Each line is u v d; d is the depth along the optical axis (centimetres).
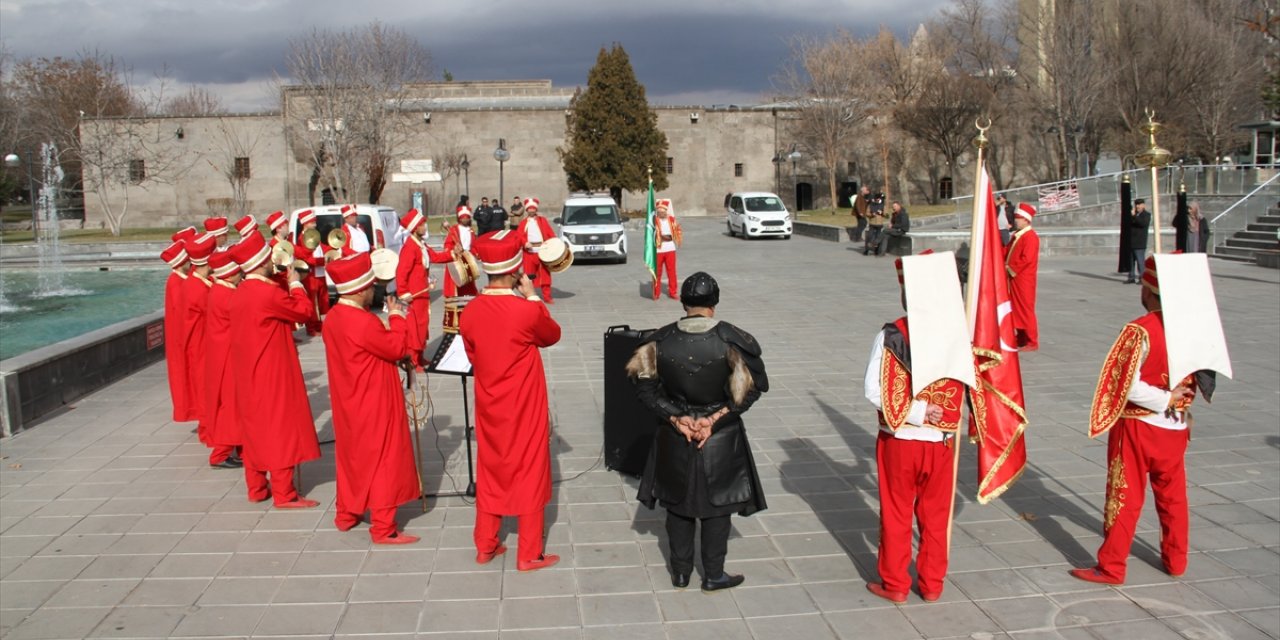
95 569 546
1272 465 712
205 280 766
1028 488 672
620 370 697
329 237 700
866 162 5759
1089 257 2498
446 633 464
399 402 586
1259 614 476
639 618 480
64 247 3166
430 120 5478
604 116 5209
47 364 927
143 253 3027
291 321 644
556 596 507
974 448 759
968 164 5472
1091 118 4319
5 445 812
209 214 5228
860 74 4947
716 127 5762
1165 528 518
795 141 5512
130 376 1117
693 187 5778
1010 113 4828
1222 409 877
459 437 819
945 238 2611
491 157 5547
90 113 5322
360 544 582
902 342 464
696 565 548
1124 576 512
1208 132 4012
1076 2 4269
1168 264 490
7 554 570
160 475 726
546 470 543
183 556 565
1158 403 483
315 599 504
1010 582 517
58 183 5050
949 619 475
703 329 486
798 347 1226
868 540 581
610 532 598
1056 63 4234
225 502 663
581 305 1648
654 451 507
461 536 595
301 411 651
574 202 2616
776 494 666
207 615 486
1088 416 866
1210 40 3875
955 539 579
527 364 530
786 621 475
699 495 486
